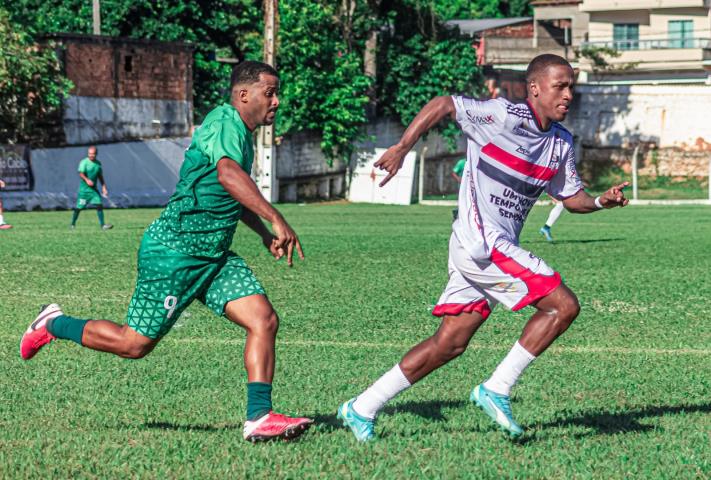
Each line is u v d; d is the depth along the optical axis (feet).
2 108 163.94
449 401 30.30
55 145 170.50
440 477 21.61
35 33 166.91
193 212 24.53
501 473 22.03
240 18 219.82
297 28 196.03
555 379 33.73
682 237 106.32
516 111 24.72
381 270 69.97
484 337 43.24
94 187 113.60
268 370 24.64
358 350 39.73
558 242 99.09
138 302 25.20
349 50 214.69
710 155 262.47
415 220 139.23
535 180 25.30
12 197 163.32
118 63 178.50
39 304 52.26
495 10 414.00
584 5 310.86
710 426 27.17
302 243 92.58
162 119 186.09
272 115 25.00
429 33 228.84
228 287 24.97
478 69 232.32
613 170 270.87
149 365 36.09
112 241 93.20
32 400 30.01
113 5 204.85
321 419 27.78
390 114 228.02
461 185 25.67
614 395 31.37
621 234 111.75
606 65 307.78
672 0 300.81
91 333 25.98
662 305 53.83
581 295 57.52
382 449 24.13
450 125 234.99
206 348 39.96
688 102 264.31
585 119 272.72
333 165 211.00
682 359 38.29
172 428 26.58
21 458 22.94
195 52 216.74
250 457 23.15
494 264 24.97
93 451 23.63
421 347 25.44
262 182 187.73
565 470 22.31
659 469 22.41
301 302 53.67
